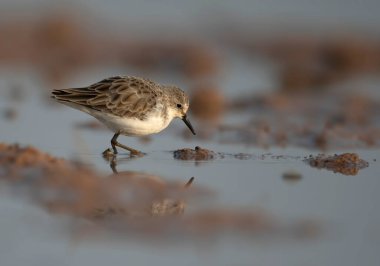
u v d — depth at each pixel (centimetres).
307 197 1206
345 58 2759
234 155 1503
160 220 1056
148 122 1460
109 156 1455
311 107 2017
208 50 2788
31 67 2584
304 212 1127
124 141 1617
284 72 2556
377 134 1747
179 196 1175
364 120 1888
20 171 1208
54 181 1180
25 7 2964
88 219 1056
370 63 2777
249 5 3241
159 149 1546
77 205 1105
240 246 984
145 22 3019
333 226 1069
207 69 2623
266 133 1712
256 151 1556
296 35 2972
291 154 1531
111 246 973
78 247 962
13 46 2725
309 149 1599
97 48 2789
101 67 2673
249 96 2138
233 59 2816
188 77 2570
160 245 976
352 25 3048
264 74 2614
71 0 3036
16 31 2795
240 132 1725
